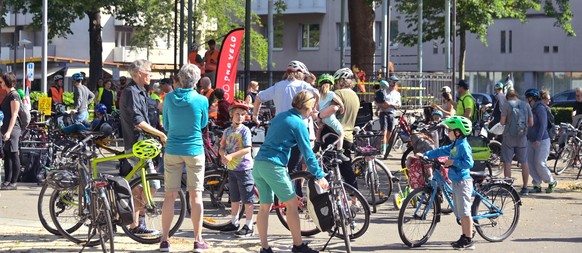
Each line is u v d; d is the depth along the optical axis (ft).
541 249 49.83
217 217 54.70
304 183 52.21
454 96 135.03
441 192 50.67
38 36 312.50
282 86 57.36
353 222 49.80
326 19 264.11
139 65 48.73
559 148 93.50
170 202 46.57
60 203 47.93
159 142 48.73
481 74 260.42
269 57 145.48
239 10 253.65
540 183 76.69
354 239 51.55
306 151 44.91
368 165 62.80
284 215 52.95
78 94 110.32
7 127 70.90
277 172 44.78
